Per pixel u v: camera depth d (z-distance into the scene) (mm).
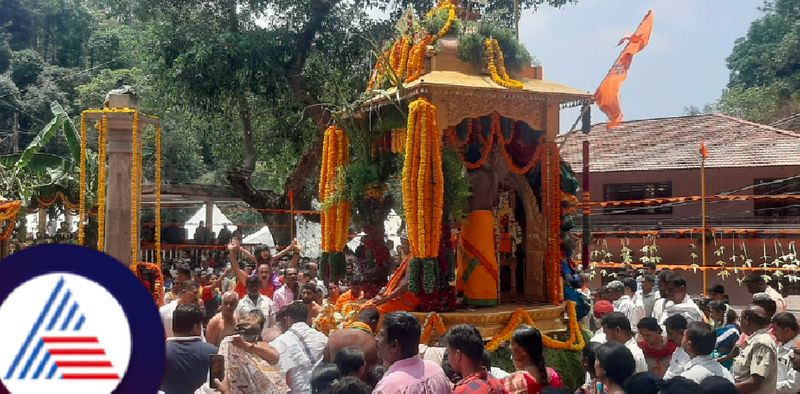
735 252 20438
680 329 5910
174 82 21016
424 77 7402
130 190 10469
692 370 5289
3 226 15031
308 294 7863
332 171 8711
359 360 4562
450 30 8031
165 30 21297
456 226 8234
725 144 22906
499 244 8719
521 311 7574
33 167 17969
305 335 5715
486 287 7895
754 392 5742
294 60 21922
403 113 7480
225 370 4793
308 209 23531
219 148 25469
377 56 7781
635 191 22781
